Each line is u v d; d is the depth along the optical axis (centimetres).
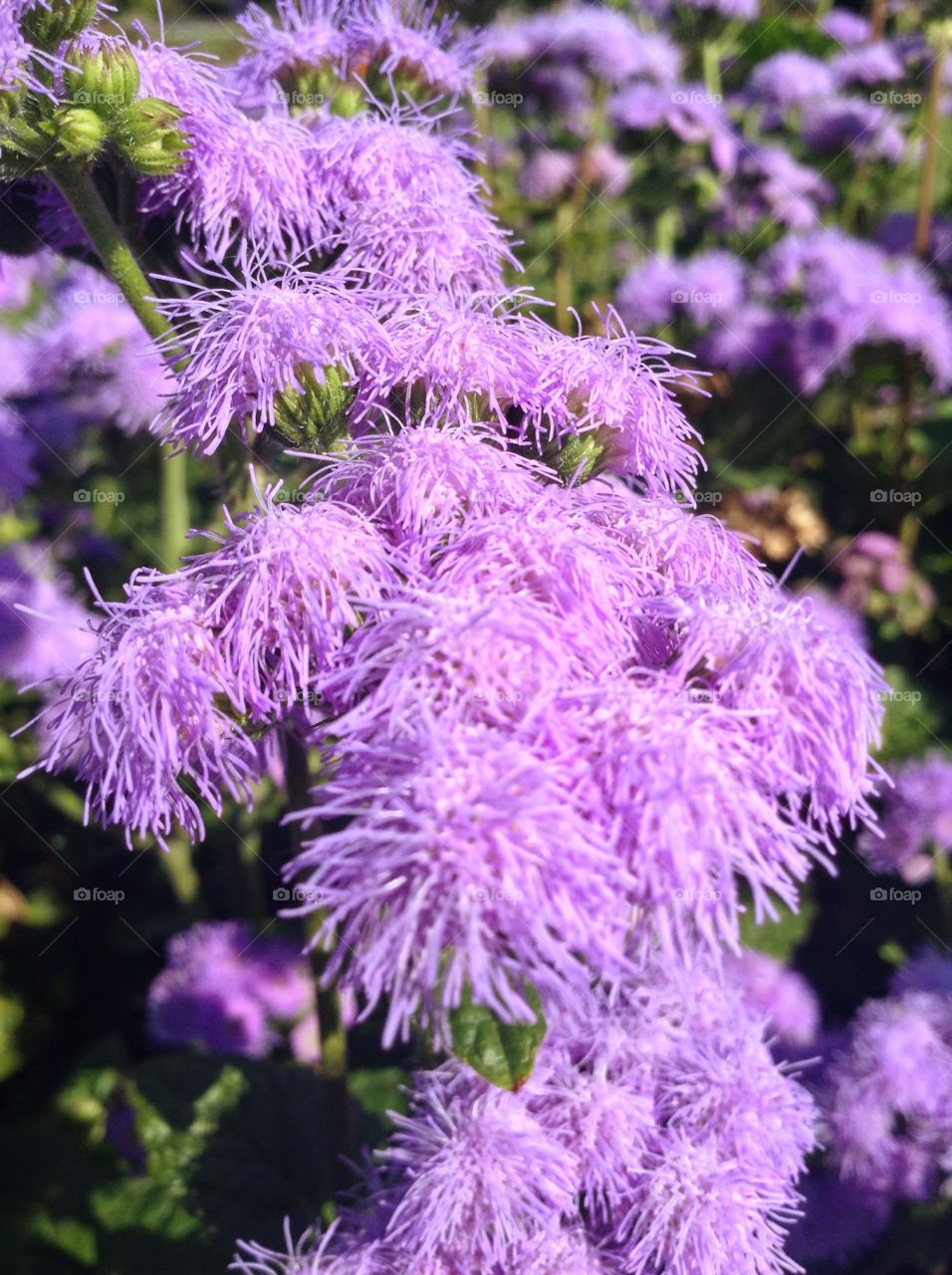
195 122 5
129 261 5
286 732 5
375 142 5
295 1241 6
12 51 5
